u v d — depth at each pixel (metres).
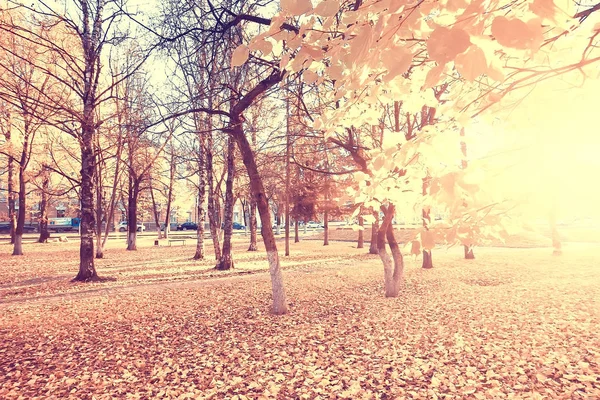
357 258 21.27
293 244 34.41
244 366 5.58
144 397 4.66
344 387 4.80
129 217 28.23
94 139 13.27
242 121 8.76
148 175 28.62
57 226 56.28
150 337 7.08
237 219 79.69
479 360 5.45
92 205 13.96
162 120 6.46
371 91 2.21
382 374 5.15
